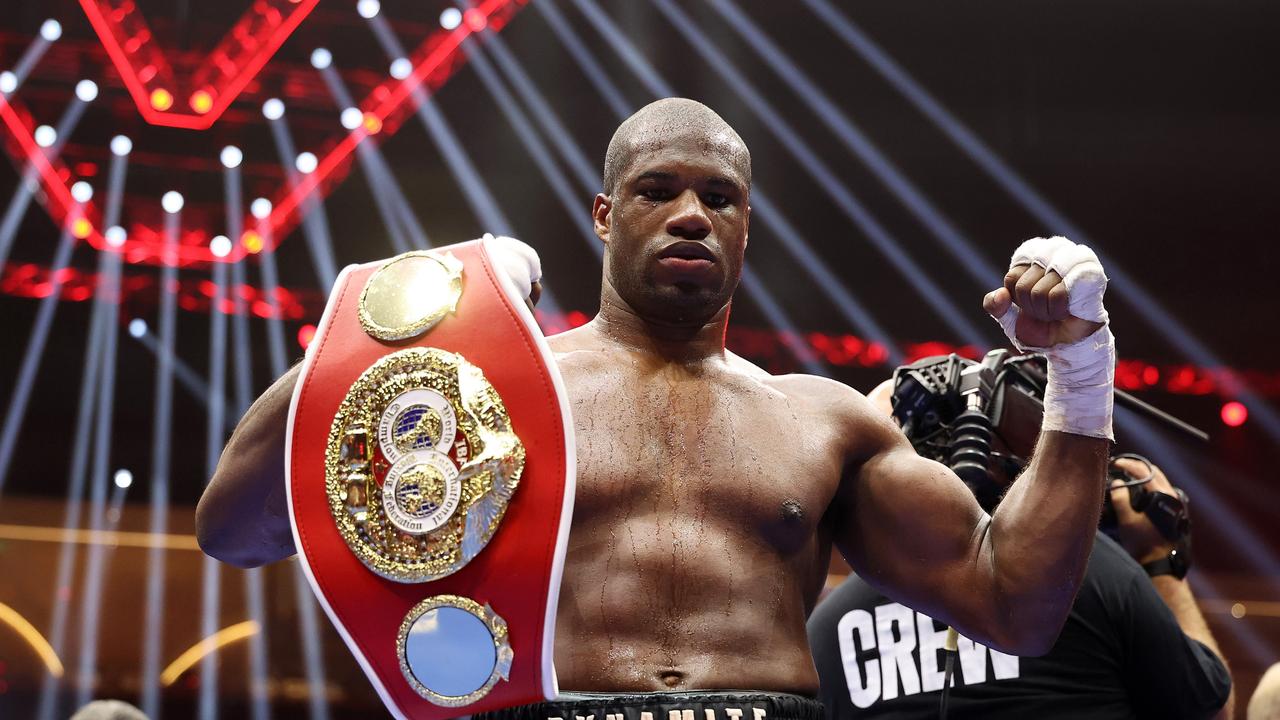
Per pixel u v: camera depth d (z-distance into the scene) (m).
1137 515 2.48
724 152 1.59
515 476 1.36
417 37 8.03
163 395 9.20
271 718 9.00
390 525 1.38
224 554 1.64
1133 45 8.03
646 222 1.57
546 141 8.53
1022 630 1.53
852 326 9.17
